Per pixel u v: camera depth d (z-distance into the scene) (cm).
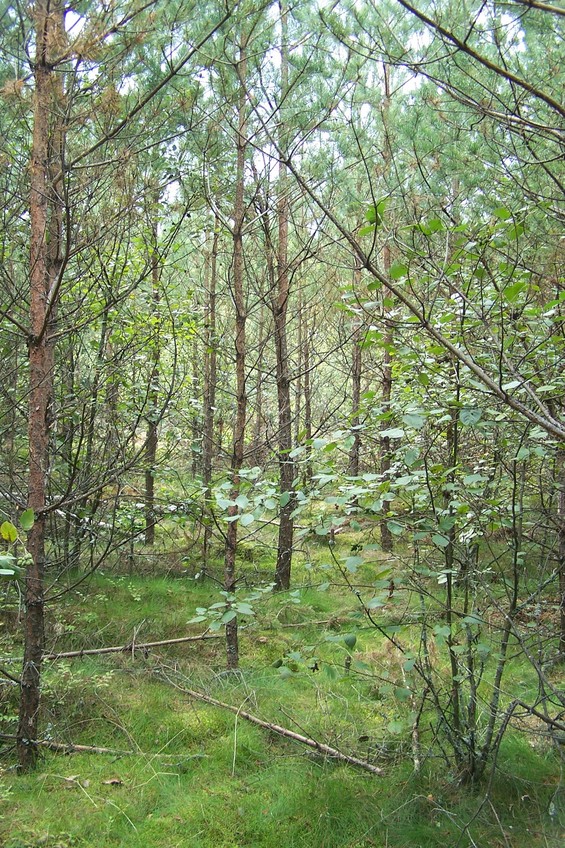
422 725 447
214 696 516
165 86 482
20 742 411
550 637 425
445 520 335
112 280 511
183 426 758
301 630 645
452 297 362
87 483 474
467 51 204
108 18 348
